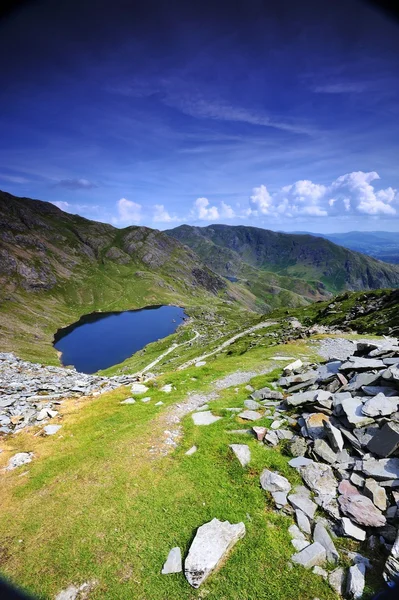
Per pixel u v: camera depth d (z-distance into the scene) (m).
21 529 11.95
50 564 10.35
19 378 35.31
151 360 133.00
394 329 53.97
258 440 16.61
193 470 14.61
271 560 10.03
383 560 9.59
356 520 10.83
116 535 11.33
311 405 18.23
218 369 34.12
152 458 15.90
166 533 11.27
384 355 21.67
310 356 38.72
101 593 9.36
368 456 13.31
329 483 12.81
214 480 13.84
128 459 15.98
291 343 47.84
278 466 14.29
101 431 20.03
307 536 10.86
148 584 9.55
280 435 16.70
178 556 10.34
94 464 15.84
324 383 20.88
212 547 10.24
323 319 95.81
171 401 24.53
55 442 19.41
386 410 14.84
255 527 11.30
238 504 12.41
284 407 20.22
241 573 9.70
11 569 10.27
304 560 9.85
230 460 15.06
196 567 9.64
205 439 17.03
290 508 12.00
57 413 24.11
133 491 13.53
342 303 103.12
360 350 24.81
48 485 14.63
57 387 32.06
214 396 25.08
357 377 18.67
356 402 16.30
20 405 26.27
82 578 9.83
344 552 10.06
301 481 13.34
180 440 17.50
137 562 10.26
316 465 13.88
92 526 11.78
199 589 9.31
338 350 41.56
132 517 12.09
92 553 10.66
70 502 13.20
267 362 35.59
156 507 12.52
